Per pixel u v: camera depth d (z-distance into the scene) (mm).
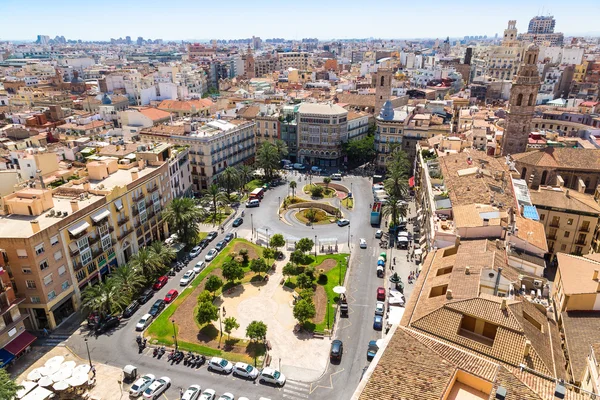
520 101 126438
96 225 95062
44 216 89125
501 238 76500
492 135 149625
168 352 79250
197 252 114062
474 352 49500
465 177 102375
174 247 113500
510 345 49656
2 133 168625
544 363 48094
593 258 77062
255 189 157625
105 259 98812
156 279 102438
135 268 96312
